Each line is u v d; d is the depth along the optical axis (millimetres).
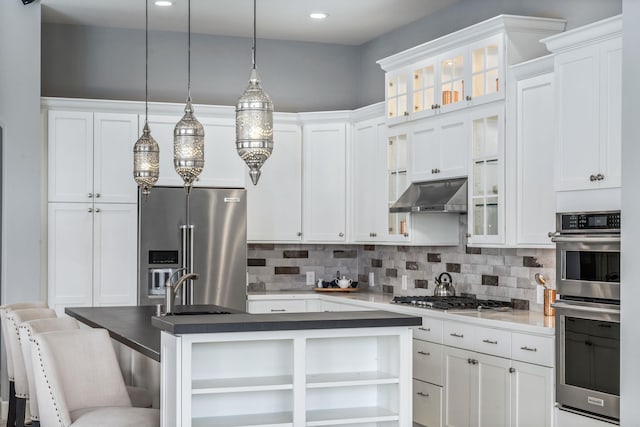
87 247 7059
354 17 7227
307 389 3838
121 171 7137
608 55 4367
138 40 7684
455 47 6020
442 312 5656
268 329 3500
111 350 4188
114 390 4164
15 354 4848
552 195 5066
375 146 7242
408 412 3764
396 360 3799
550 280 5617
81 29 7531
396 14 7129
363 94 8289
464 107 5867
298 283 8141
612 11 5238
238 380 3635
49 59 7441
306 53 8195
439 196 6109
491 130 5641
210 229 7211
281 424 3582
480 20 6484
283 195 7730
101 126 7109
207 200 7215
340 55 8297
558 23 5605
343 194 7648
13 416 5285
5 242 6797
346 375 3836
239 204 7301
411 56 6535
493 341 5105
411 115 6559
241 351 3699
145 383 5219
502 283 6113
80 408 4078
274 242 7695
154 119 7234
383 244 7074
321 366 3855
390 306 6336
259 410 3723
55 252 6996
